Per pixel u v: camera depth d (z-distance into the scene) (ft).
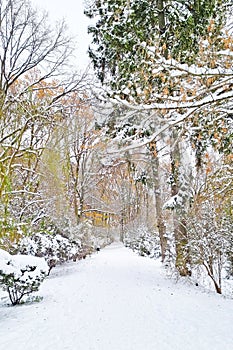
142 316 22.07
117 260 65.82
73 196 77.51
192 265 34.76
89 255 75.31
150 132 19.16
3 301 28.02
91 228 81.82
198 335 17.75
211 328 19.04
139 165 44.73
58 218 53.47
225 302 26.58
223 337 17.33
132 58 21.66
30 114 32.81
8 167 29.66
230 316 21.89
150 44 14.80
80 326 19.83
